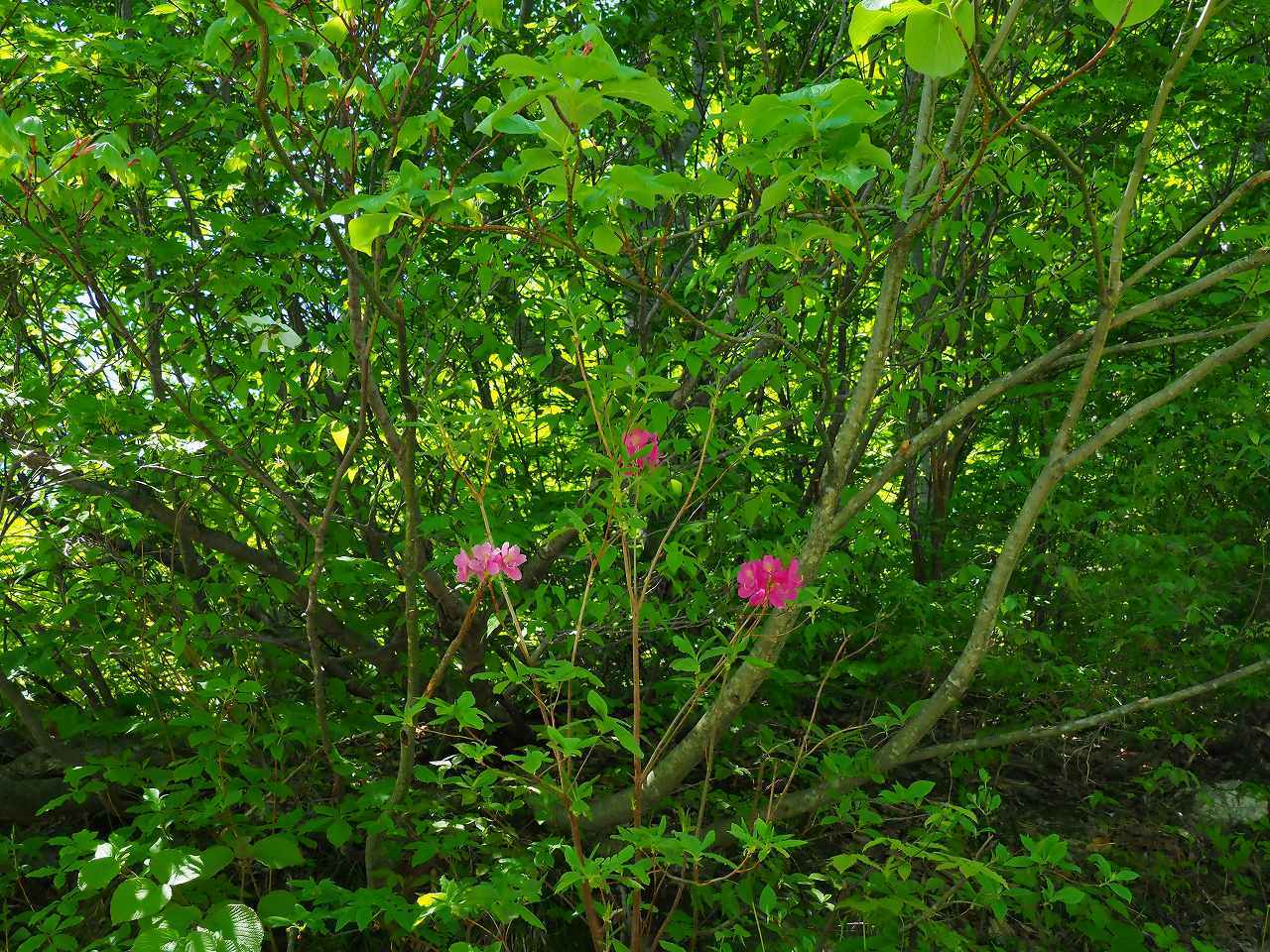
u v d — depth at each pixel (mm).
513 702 3553
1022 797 3988
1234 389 4121
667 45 3898
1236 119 4590
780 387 3240
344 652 3711
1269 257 2525
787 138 1864
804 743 3004
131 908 2066
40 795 3158
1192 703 4129
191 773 2723
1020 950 3141
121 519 3016
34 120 2000
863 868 3277
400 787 2637
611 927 2732
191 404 2941
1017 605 3525
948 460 4750
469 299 3359
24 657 3002
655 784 2779
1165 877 3545
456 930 2492
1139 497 3891
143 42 3018
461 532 3145
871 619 4066
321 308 3658
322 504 3379
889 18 1399
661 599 3535
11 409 2811
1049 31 3654
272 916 2318
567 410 3652
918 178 2666
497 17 2219
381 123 3070
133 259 3400
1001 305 3748
